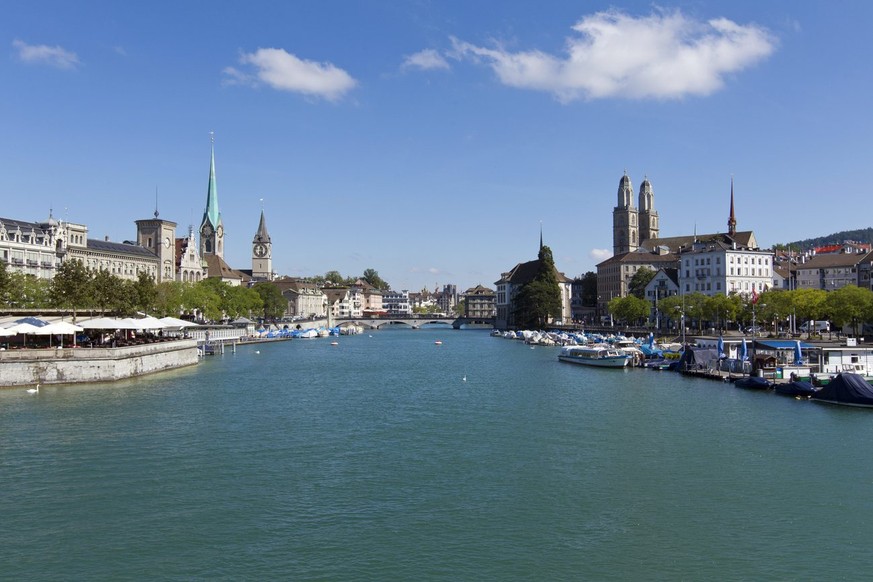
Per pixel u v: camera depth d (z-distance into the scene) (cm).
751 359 11500
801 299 17112
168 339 14825
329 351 19662
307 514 4453
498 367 14238
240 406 8344
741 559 3841
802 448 6184
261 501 4681
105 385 10038
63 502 4619
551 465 5612
